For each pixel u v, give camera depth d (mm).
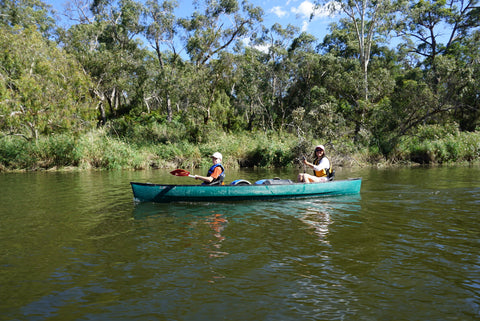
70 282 2947
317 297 2645
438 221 5004
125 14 25469
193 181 10602
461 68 22188
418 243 3959
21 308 2510
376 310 2447
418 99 22031
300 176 7445
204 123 25938
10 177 12336
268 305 2527
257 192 6711
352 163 17953
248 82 29406
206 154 19031
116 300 2621
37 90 15914
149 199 6625
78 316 2395
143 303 2570
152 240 4133
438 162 18734
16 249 3816
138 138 23172
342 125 21094
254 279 2980
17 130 17859
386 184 9180
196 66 26062
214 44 26156
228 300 2605
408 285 2842
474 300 2578
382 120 22422
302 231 4508
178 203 6543
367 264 3309
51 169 15961
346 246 3867
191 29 25359
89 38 27500
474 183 9055
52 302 2596
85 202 6695
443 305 2510
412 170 14188
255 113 31859
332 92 27312
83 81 18719
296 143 18594
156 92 30516
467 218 5172
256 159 18859
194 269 3215
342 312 2420
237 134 26922
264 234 4371
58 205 6387
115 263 3379
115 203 6578
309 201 6742
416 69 33156
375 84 25328
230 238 4207
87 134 17781
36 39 17406
